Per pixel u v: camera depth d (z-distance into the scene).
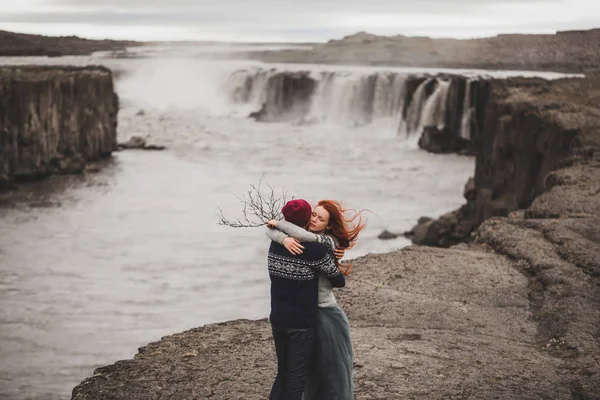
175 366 7.74
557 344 8.77
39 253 31.67
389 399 6.95
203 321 23.47
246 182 48.50
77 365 20.02
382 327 9.08
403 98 77.44
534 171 25.36
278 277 5.85
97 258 30.91
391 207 41.91
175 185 47.28
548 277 10.86
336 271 5.84
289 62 154.50
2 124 46.28
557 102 26.55
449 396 7.07
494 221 14.05
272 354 8.08
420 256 12.23
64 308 24.66
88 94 54.97
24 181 47.81
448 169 54.97
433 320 9.39
